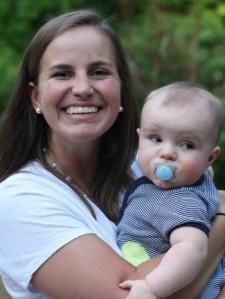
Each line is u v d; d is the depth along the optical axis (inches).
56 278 112.7
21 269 115.1
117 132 137.9
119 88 128.3
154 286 105.1
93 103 124.0
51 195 119.6
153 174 119.0
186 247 107.3
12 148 130.3
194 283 115.6
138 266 112.4
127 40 340.5
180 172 117.0
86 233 114.1
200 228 110.6
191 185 118.6
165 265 106.2
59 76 124.0
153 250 117.3
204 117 117.8
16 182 120.9
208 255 118.2
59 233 114.4
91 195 131.6
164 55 339.9
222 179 307.3
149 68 337.4
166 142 118.2
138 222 118.8
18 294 119.6
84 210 121.6
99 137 132.2
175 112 117.6
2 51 410.3
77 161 132.1
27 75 130.3
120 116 137.5
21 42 426.9
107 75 126.4
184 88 120.8
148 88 324.5
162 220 114.7
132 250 117.3
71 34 124.3
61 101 123.6
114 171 135.9
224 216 121.1
